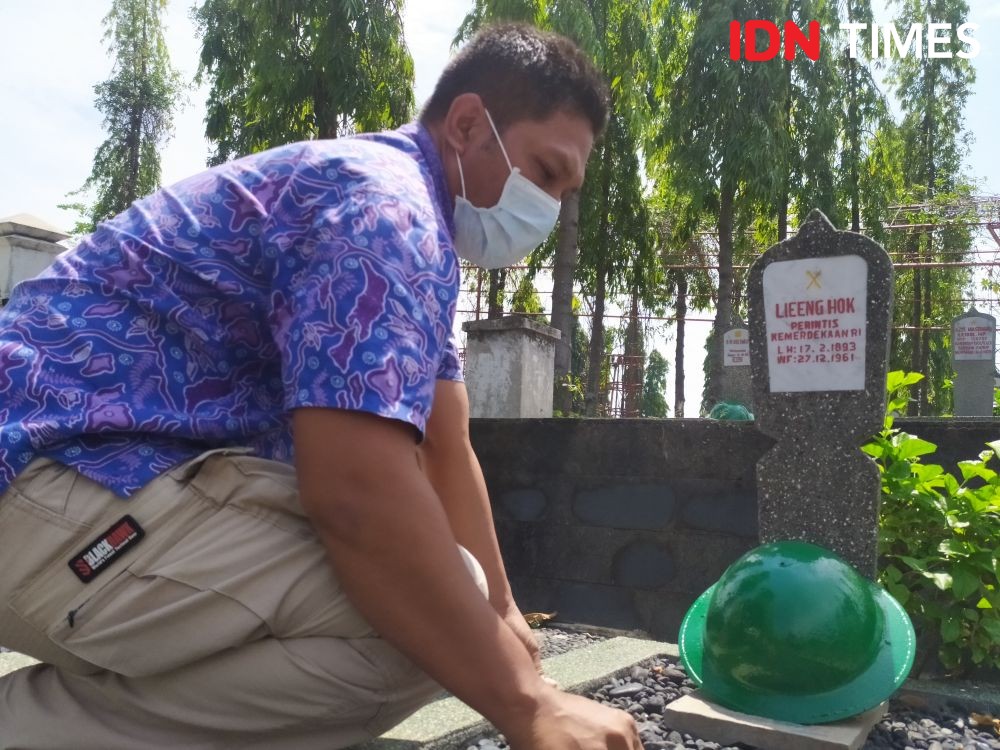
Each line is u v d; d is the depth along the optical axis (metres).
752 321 3.23
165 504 1.25
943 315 26.06
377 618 1.14
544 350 8.22
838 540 3.03
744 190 16.61
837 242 3.10
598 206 17.17
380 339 1.13
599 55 13.48
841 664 2.43
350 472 1.10
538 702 1.12
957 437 3.88
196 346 1.32
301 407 1.12
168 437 1.31
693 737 2.46
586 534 4.49
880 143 18.72
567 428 4.59
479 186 1.55
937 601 3.15
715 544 4.17
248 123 16.53
